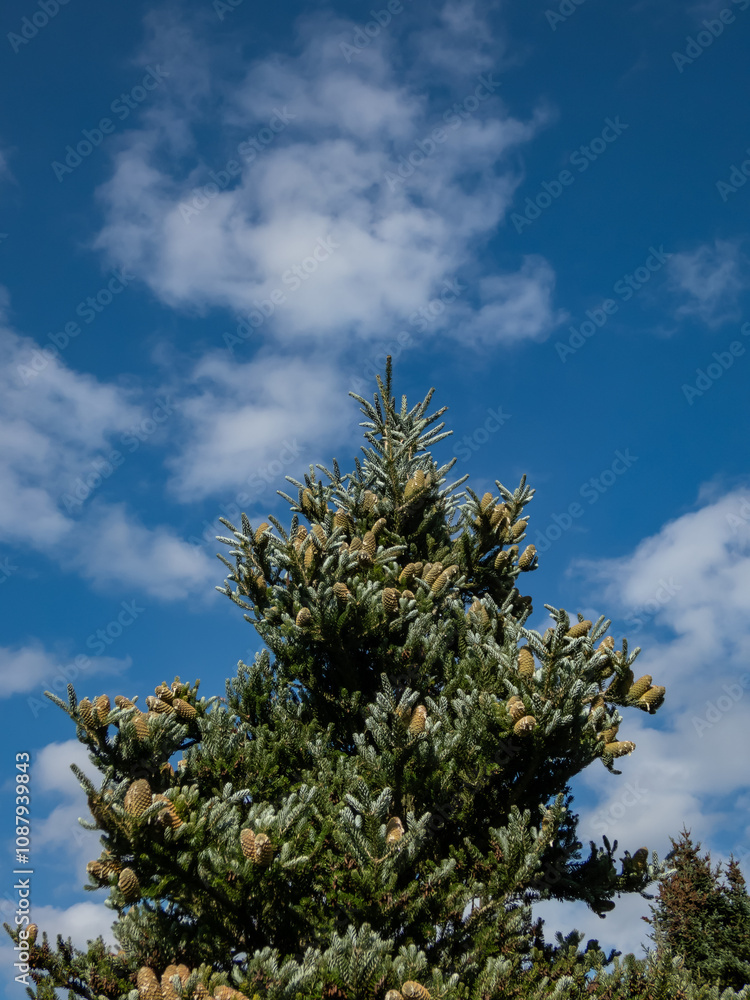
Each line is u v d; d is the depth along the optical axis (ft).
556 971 20.57
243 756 22.91
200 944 19.97
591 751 22.08
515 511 31.32
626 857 24.53
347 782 21.93
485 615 25.53
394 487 30.89
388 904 17.89
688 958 29.63
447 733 21.44
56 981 20.74
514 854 19.90
